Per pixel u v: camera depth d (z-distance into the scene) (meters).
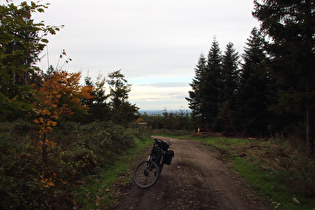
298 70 9.13
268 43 10.72
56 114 5.43
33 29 2.99
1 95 2.39
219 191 5.43
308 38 9.18
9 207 2.91
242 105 21.12
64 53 4.66
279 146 12.31
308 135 10.10
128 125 23.53
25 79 4.36
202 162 8.94
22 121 9.16
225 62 27.12
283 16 10.59
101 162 7.22
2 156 4.45
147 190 5.27
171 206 4.36
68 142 8.23
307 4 9.33
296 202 4.86
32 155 5.09
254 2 11.01
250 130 22.17
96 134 10.04
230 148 13.52
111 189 5.30
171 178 6.25
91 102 15.23
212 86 27.11
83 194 4.63
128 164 8.24
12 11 2.84
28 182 3.60
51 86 5.29
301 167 6.20
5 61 2.75
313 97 8.80
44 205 3.48
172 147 13.47
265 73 11.47
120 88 24.78
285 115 16.08
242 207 4.54
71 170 5.41
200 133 26.34
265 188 5.79
